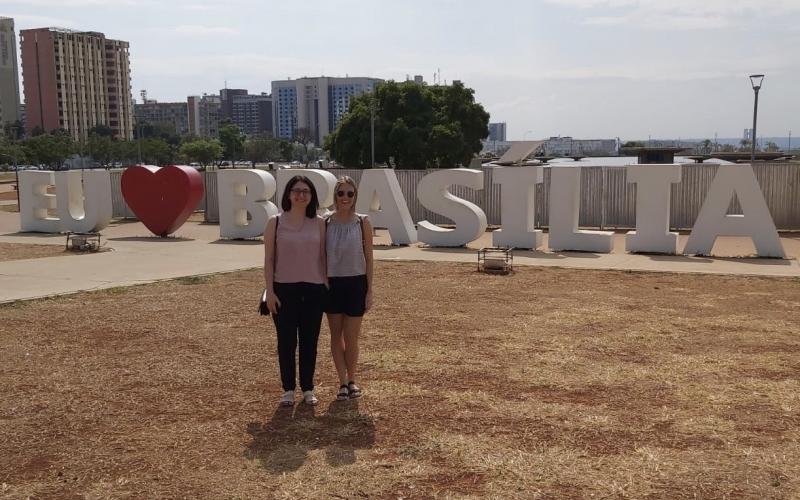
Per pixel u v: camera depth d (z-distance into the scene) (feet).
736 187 58.80
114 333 32.12
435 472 16.85
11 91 480.64
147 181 77.71
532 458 17.57
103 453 18.26
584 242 63.10
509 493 15.71
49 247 69.92
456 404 21.72
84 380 24.76
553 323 33.47
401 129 161.89
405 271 52.01
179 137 424.05
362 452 18.08
